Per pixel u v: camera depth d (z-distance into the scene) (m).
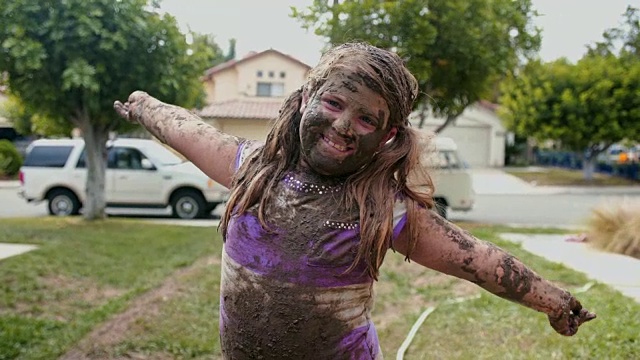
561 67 19.89
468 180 10.59
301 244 1.35
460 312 4.61
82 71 7.36
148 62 8.03
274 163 1.46
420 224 1.39
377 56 1.35
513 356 3.60
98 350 3.78
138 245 7.16
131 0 7.55
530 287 1.42
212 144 1.66
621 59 20.31
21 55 7.16
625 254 7.16
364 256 1.36
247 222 1.41
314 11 8.66
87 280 5.43
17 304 4.64
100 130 9.26
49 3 7.31
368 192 1.38
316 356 1.39
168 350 3.82
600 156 27.05
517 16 9.05
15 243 7.01
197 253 6.83
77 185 11.18
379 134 1.34
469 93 9.43
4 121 24.11
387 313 4.90
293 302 1.37
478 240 1.44
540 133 20.14
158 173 11.02
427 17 8.44
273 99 24.19
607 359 3.47
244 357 1.45
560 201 16.64
